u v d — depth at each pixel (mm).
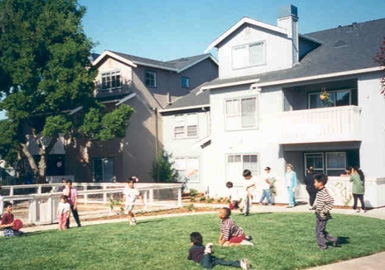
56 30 28531
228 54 27781
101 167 33625
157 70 35688
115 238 12312
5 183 36281
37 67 28375
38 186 28344
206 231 13055
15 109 26875
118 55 33844
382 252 10016
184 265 8883
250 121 25469
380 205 19078
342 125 21219
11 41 28188
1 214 14508
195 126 33375
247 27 26922
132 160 32906
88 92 28516
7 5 28156
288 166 20469
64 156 36469
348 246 10398
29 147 35875
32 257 10148
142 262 9250
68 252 10578
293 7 25734
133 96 32750
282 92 24000
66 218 15133
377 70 20500
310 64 24500
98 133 28984
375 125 20953
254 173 25266
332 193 20109
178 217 17141
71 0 29828
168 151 34906
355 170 17594
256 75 25984
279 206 20844
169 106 35281
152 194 21562
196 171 33094
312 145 23125
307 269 8523
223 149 26578
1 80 28000
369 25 26922
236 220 15172
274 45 25797
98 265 9133
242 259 8516
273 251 9906
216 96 27047
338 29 28547
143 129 33844
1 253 10750
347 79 21922
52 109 29250
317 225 10211
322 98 22734
